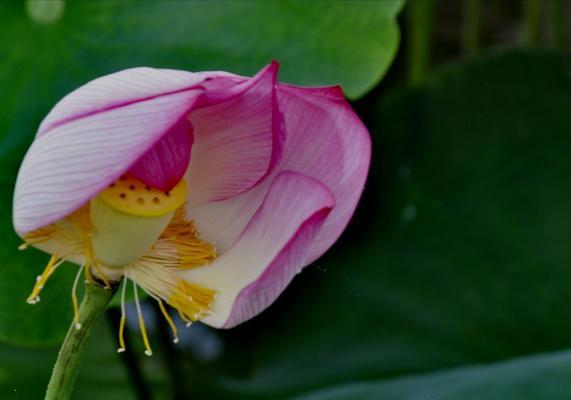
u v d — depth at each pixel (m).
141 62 1.19
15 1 1.19
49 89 1.19
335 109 1.01
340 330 1.49
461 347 1.44
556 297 1.43
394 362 1.45
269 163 1.01
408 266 1.50
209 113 1.01
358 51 1.19
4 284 1.19
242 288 1.00
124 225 0.99
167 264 1.01
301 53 1.19
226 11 1.19
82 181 0.95
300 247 0.98
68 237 1.00
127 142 0.96
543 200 1.49
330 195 0.98
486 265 1.47
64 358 1.01
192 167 1.02
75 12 1.19
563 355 1.18
